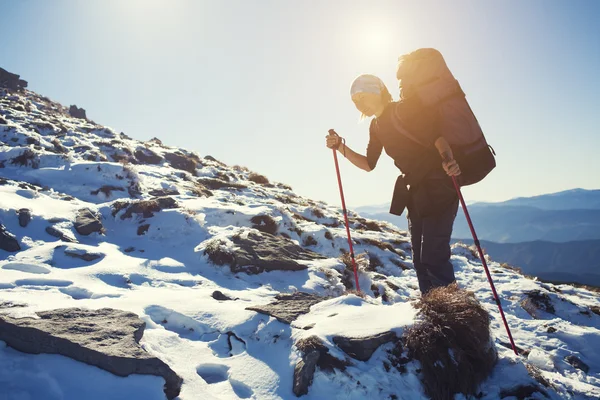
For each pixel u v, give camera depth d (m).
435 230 5.04
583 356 6.47
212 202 12.73
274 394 3.88
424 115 4.80
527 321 7.72
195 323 5.00
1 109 24.33
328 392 3.87
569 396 4.38
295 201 21.28
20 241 7.59
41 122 22.14
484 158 4.84
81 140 20.66
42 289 5.54
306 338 4.19
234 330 4.77
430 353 4.11
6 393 3.20
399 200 5.28
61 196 10.80
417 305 4.62
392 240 15.35
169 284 6.74
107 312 4.33
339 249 12.67
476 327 4.37
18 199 9.18
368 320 4.59
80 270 6.61
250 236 9.34
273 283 7.71
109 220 9.66
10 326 3.58
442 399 3.98
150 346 4.18
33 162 13.52
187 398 3.58
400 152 5.02
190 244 8.91
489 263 13.55
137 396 3.33
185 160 23.12
